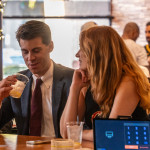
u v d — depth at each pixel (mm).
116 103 2070
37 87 2713
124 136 1474
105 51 2109
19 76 2369
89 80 2363
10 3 8148
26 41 2574
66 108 2359
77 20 8523
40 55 2621
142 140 1475
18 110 2760
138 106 2119
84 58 2338
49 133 2686
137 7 8883
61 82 2699
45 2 8328
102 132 1478
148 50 6160
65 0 8430
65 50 8336
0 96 2344
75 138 1816
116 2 8836
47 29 2646
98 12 8734
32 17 8289
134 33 5457
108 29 2154
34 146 1872
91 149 1755
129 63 2154
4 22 8156
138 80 2090
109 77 2105
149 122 1490
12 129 3209
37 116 2678
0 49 4773
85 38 2170
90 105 2379
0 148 1817
